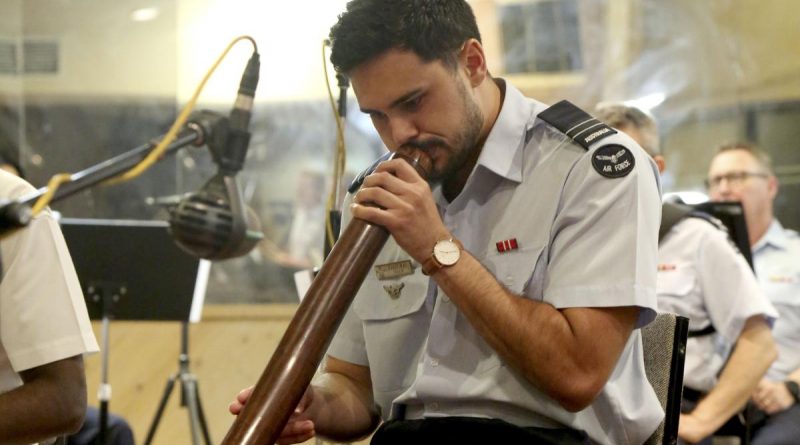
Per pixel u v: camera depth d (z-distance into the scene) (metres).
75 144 5.23
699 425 2.76
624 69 5.21
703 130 5.19
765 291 3.77
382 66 1.55
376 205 1.50
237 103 1.72
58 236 1.84
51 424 1.75
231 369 4.77
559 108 1.75
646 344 1.84
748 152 3.94
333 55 1.60
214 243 1.74
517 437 1.59
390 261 1.79
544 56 5.22
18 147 5.19
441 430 1.63
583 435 1.62
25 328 1.76
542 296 1.64
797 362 3.68
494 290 1.53
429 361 1.68
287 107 5.07
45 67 5.23
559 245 1.62
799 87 5.12
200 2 5.19
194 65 5.22
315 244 4.99
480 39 1.68
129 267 3.40
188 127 1.67
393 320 1.77
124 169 1.43
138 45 5.23
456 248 1.52
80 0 5.21
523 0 5.20
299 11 5.12
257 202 5.02
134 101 5.24
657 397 1.79
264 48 5.12
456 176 1.75
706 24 5.17
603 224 1.59
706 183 4.53
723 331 2.86
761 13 5.14
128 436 3.77
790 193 5.12
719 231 2.91
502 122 1.70
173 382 3.76
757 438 3.16
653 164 1.68
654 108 5.22
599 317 1.55
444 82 1.57
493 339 1.54
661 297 2.89
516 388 1.62
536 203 1.67
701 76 5.19
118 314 3.42
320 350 1.43
